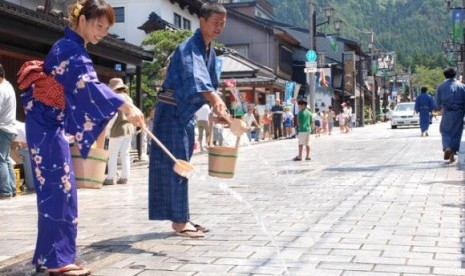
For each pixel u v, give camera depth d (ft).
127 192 28.32
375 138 76.02
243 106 87.97
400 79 306.14
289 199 23.63
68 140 12.88
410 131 97.55
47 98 12.60
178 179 16.78
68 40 12.71
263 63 124.88
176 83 16.17
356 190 25.72
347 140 73.77
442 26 619.26
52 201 12.48
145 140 55.36
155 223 19.29
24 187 30.71
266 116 85.81
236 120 15.21
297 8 584.81
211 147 15.52
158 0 92.68
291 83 103.60
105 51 42.93
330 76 142.61
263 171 36.17
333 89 154.30
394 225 17.69
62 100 12.71
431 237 15.94
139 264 13.82
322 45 171.32
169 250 15.19
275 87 102.06
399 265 13.16
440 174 30.96
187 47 16.11
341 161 41.96
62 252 12.52
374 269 12.89
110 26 13.09
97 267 13.53
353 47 175.32
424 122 73.36
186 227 17.03
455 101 36.19
